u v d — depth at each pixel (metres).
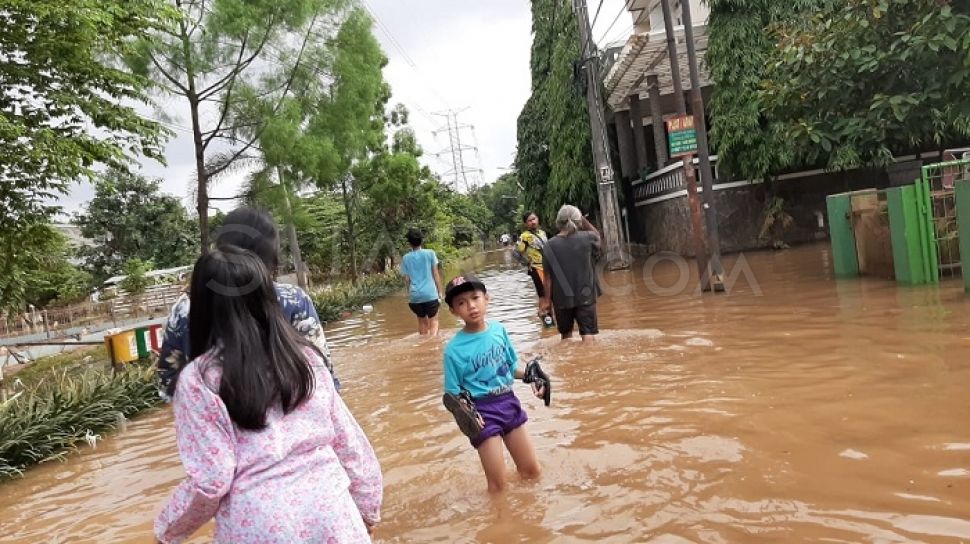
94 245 45.00
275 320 2.32
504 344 4.38
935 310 7.52
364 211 31.33
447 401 4.18
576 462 4.38
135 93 12.46
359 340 12.14
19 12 10.14
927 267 9.37
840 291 9.81
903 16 10.19
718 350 7.01
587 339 8.30
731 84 18.38
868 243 10.74
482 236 73.44
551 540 3.39
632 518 3.51
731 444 4.33
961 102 10.06
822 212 19.00
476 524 3.70
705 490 3.72
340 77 15.66
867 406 4.71
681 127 11.70
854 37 10.58
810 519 3.26
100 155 11.61
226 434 2.13
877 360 5.82
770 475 3.80
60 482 5.81
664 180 21.41
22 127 9.84
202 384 2.15
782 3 18.30
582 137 23.28
